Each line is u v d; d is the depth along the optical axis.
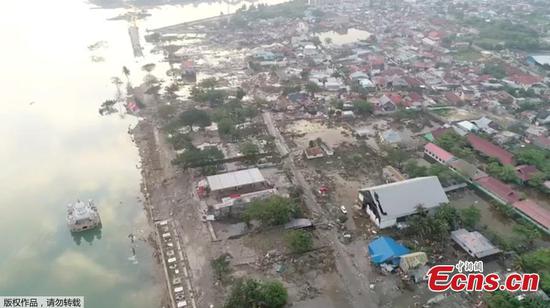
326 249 74.69
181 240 78.06
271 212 77.94
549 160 100.25
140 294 67.81
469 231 77.62
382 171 99.06
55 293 68.25
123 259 75.19
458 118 128.25
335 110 129.25
